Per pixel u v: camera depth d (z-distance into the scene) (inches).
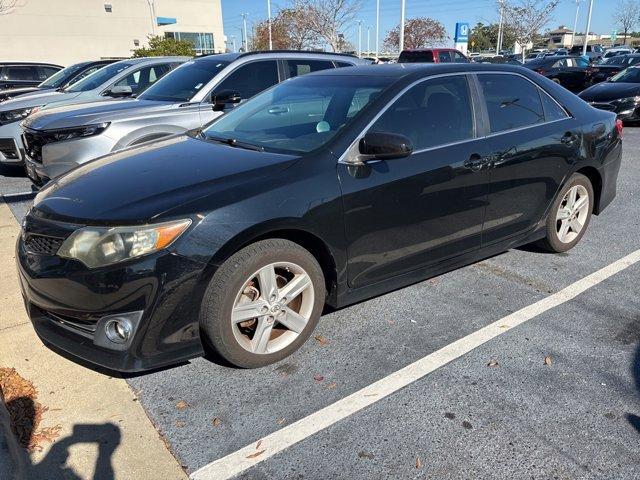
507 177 154.6
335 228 121.1
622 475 90.4
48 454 95.6
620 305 149.1
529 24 1239.5
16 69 617.9
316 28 1019.9
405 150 120.0
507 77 163.9
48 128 226.4
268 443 98.2
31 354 125.7
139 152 142.6
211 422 103.7
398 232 133.5
